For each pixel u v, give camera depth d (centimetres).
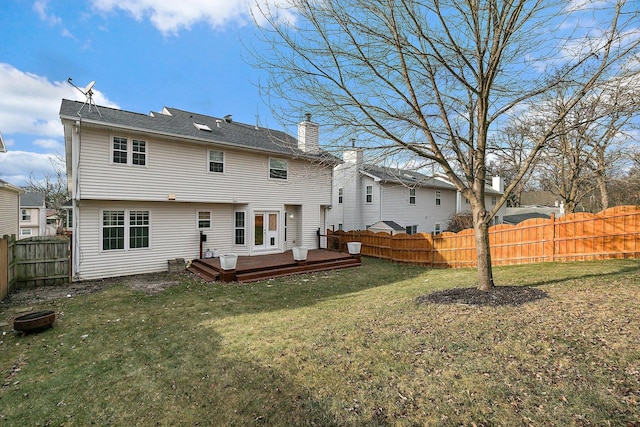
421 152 641
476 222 656
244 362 418
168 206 1207
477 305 550
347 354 412
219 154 1288
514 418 271
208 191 1255
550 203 4153
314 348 440
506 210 3288
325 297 781
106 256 1067
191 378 387
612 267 826
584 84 544
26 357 467
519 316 483
